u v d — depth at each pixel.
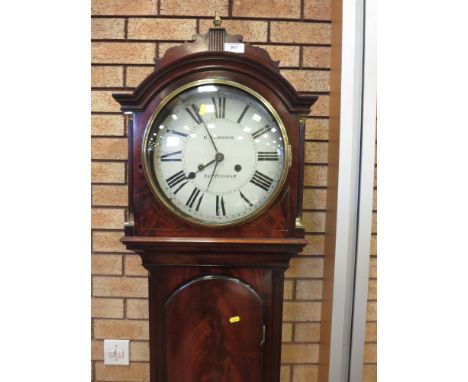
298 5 1.16
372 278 1.05
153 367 0.96
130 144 0.89
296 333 1.23
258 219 0.91
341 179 0.85
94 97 1.17
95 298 1.22
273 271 0.94
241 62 0.88
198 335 0.95
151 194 0.90
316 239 1.20
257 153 0.90
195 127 0.90
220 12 1.16
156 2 1.15
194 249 0.91
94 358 1.22
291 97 0.88
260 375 0.96
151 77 0.87
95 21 1.15
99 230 1.20
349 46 0.82
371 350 1.08
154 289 0.95
